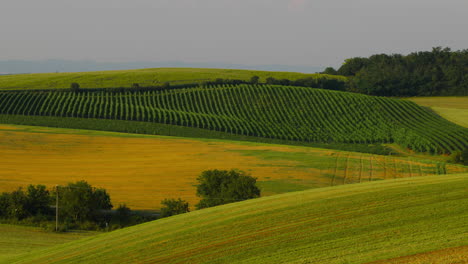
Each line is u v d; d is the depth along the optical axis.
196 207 47.88
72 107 114.12
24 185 60.22
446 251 20.20
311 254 22.39
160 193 57.66
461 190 30.12
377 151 91.38
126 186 60.91
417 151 92.38
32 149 80.06
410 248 21.20
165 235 28.80
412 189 31.80
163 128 103.25
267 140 99.75
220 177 49.53
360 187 35.19
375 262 20.19
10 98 116.75
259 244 24.81
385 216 26.61
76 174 66.94
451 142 96.00
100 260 25.78
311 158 76.25
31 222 44.91
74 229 43.97
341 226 25.97
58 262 26.61
